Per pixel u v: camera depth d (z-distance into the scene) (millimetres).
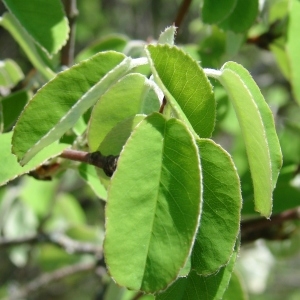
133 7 1096
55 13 226
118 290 349
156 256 149
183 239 148
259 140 163
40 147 170
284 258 403
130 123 184
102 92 171
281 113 601
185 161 152
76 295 800
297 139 321
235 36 297
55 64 304
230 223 157
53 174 240
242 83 163
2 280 731
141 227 150
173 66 163
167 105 165
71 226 472
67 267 492
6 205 474
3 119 263
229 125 330
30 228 497
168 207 151
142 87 183
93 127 190
